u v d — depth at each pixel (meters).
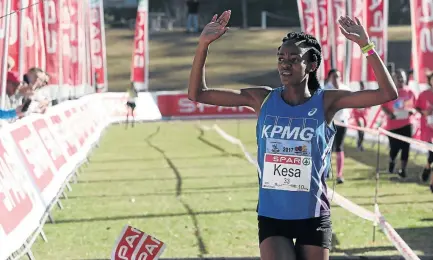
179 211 9.95
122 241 4.01
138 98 31.06
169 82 45.25
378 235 8.30
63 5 15.43
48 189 8.37
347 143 21.30
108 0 56.22
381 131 9.36
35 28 12.62
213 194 11.48
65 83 15.72
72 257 7.32
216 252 7.46
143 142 21.39
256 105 4.32
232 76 45.91
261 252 4.16
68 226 8.94
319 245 4.13
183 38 52.53
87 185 12.59
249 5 57.25
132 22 55.00
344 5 18.19
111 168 15.12
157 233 8.48
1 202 5.99
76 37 17.20
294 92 4.21
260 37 53.12
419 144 7.74
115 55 49.44
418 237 8.23
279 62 4.18
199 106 31.78
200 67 4.28
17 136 7.66
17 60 10.82
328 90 4.21
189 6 54.12
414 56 13.97
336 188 12.16
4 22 9.07
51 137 10.23
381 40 16.69
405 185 12.52
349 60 17.44
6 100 10.20
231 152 18.34
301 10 18.80
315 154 4.12
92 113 20.11
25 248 6.67
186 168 15.06
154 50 50.44
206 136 23.64
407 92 13.33
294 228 4.15
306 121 4.13
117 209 10.13
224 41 52.09
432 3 13.66
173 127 27.86
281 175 4.14
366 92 4.09
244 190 11.90
